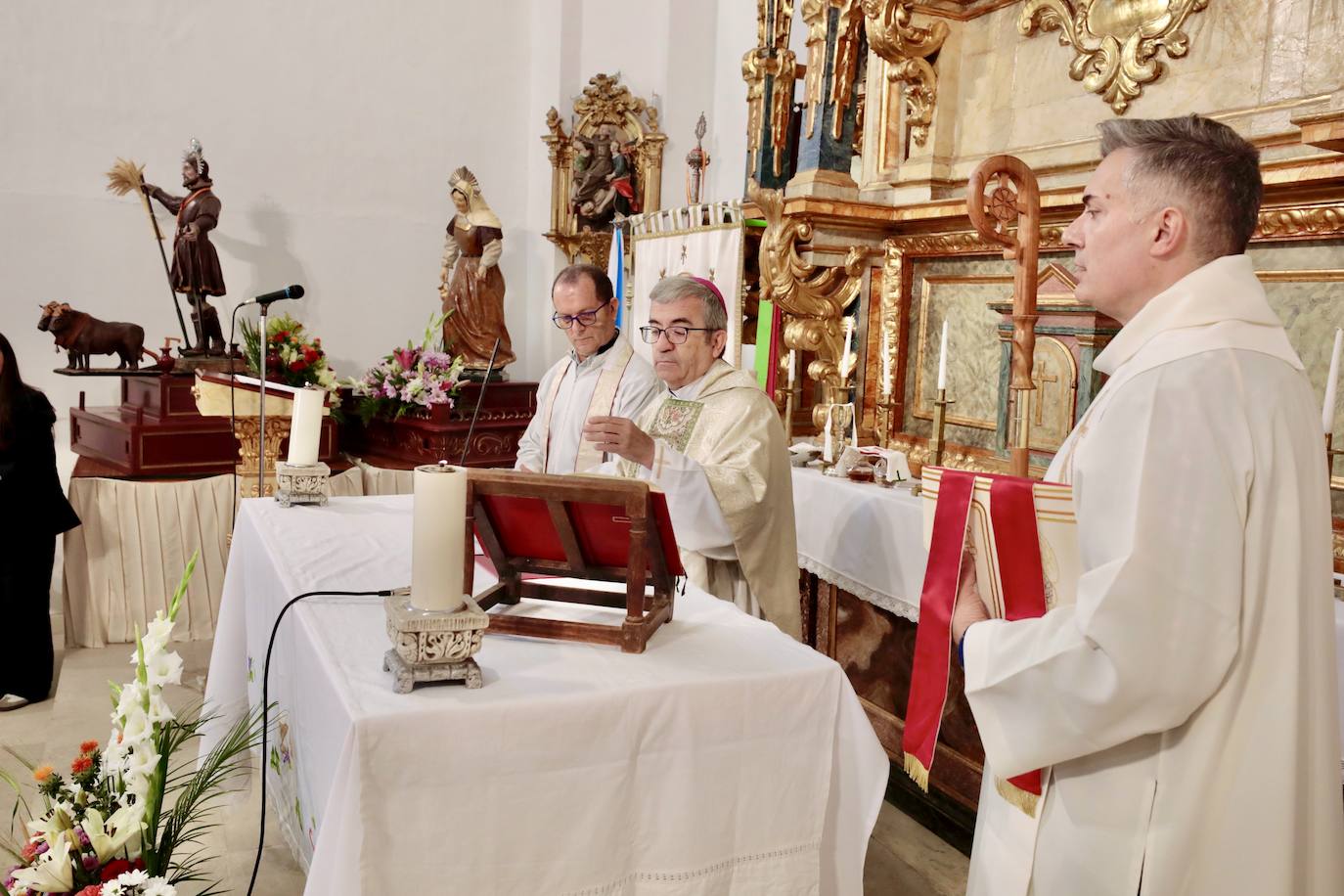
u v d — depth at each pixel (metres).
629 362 3.62
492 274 6.68
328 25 7.10
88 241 6.45
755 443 2.80
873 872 3.09
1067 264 3.70
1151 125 1.48
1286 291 3.02
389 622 1.64
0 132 6.17
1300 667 1.32
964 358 4.13
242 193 6.93
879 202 4.45
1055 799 1.50
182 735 2.31
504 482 1.94
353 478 5.62
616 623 1.98
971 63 4.16
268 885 2.94
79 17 6.32
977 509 1.63
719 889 1.75
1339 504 2.85
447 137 7.59
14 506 4.18
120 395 6.27
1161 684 1.27
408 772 1.50
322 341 7.29
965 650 1.54
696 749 1.70
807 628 4.05
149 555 5.05
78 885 2.01
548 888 1.62
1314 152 2.93
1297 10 3.02
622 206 7.54
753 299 5.25
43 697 4.33
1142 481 1.31
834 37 4.23
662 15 7.65
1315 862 1.35
